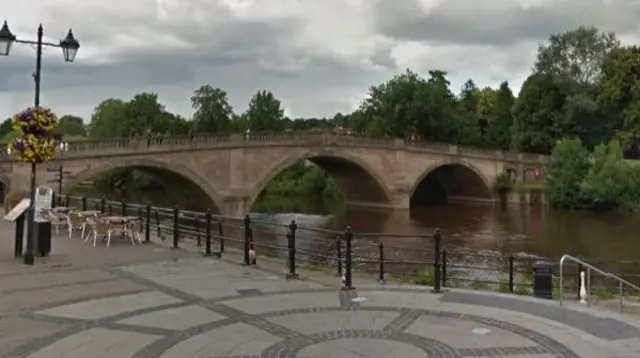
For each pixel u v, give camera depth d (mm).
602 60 86375
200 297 12492
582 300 14258
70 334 9906
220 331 10094
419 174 70938
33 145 16562
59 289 13188
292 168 103938
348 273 13438
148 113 95938
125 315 11078
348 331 10094
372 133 91312
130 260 16859
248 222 16547
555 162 72062
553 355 8836
